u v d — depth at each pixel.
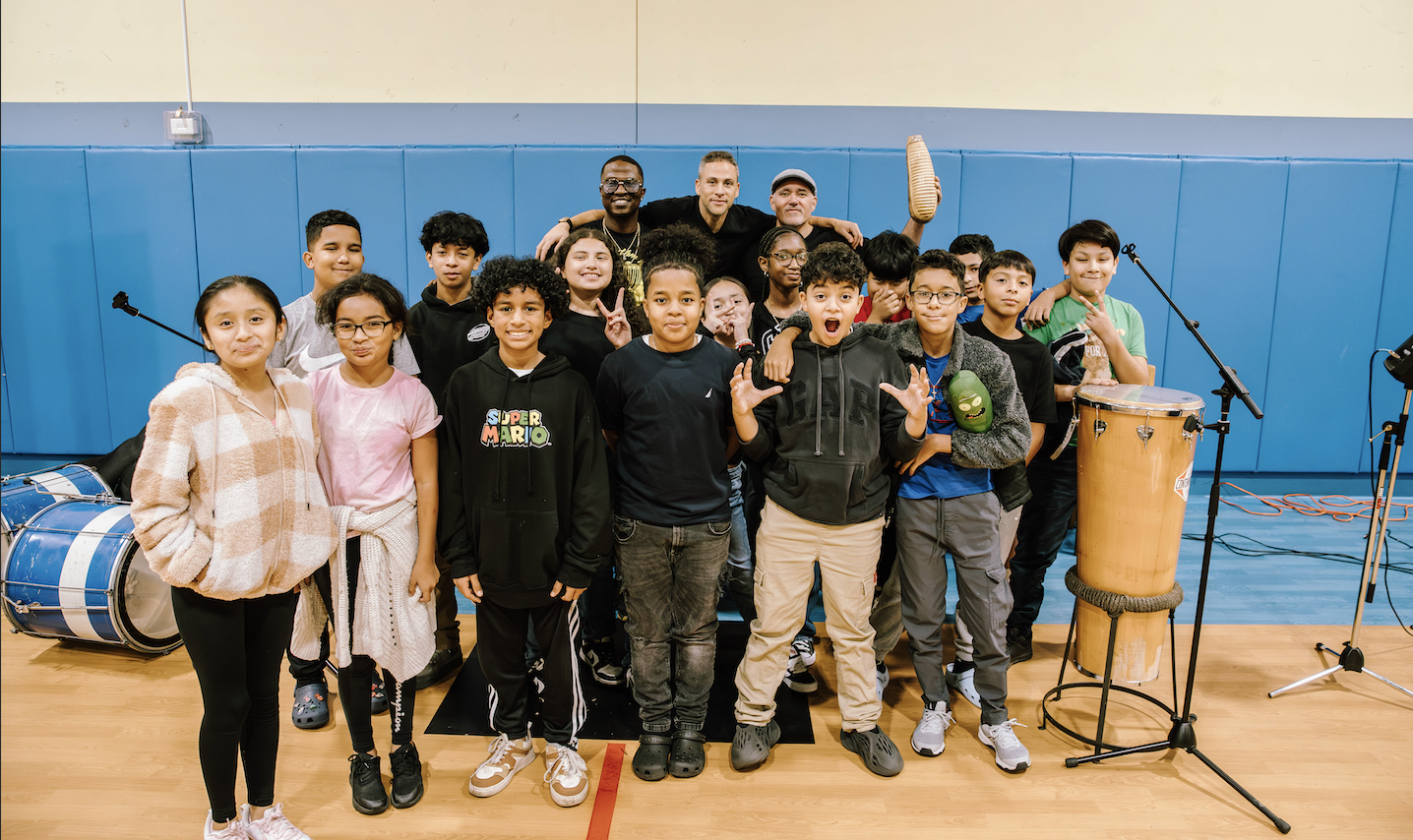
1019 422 1.88
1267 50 4.02
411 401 1.73
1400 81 4.05
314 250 2.20
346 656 1.68
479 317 2.20
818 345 1.86
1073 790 1.87
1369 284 4.02
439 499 1.80
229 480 1.43
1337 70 4.04
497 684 1.83
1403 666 2.45
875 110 3.99
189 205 3.88
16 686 2.25
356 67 3.92
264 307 1.46
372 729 1.92
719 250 2.81
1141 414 1.88
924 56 3.96
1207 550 1.88
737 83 3.95
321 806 1.78
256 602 1.53
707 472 1.80
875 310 2.32
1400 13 3.98
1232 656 2.51
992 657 1.95
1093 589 2.02
